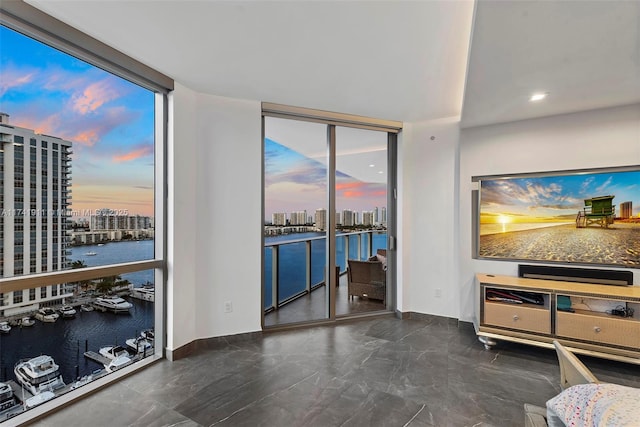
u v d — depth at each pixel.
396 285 4.03
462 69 2.56
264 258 3.47
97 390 2.24
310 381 2.39
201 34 2.10
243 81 2.81
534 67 2.13
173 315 2.76
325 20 1.94
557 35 1.74
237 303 3.18
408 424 1.90
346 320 3.80
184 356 2.83
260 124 3.32
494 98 2.69
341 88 2.96
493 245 3.41
